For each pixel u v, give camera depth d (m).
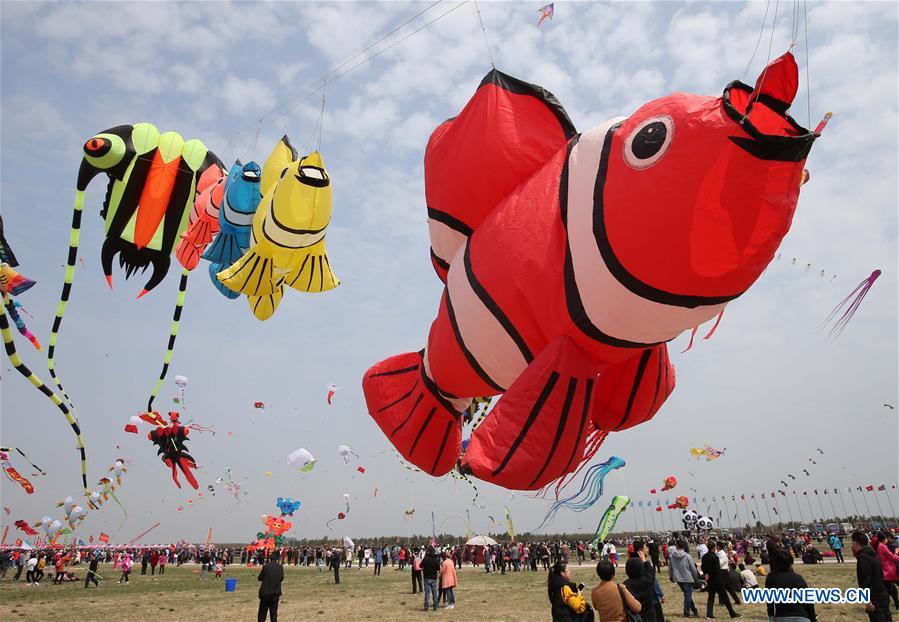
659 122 3.99
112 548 50.44
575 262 4.38
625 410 5.44
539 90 5.30
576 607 5.87
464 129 5.52
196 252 8.91
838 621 9.29
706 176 3.67
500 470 4.35
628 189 4.02
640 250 3.96
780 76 3.58
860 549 6.08
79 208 7.74
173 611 13.70
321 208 7.31
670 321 4.15
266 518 34.47
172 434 9.96
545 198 4.75
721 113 3.67
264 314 9.04
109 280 8.20
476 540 33.94
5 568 27.20
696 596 13.00
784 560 4.48
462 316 5.21
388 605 13.87
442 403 6.29
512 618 11.27
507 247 4.82
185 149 8.48
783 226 3.69
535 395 4.42
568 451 4.48
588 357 4.59
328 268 8.39
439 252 5.95
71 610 14.15
